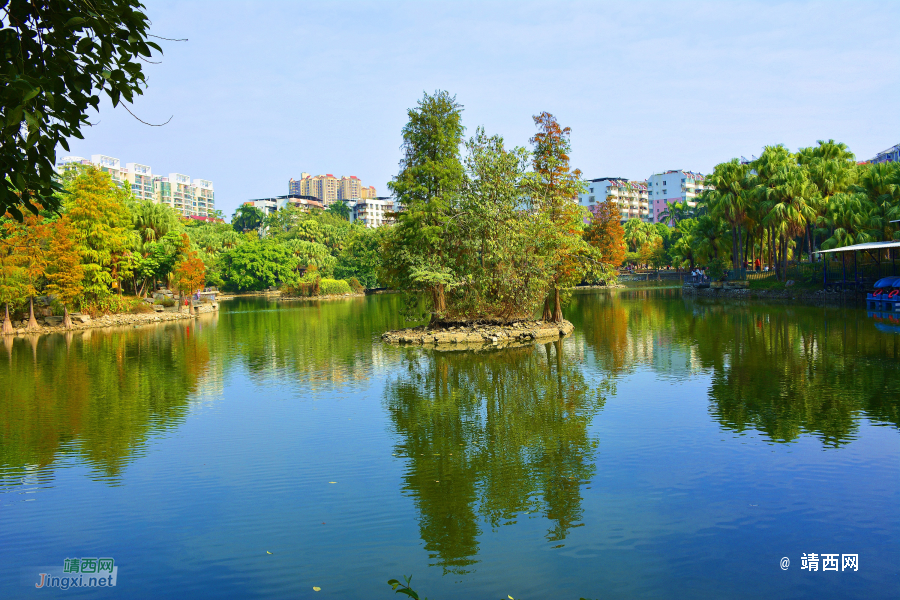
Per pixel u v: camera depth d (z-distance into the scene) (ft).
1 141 17.07
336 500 37.29
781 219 203.51
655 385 69.62
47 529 33.58
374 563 29.17
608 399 63.31
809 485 37.55
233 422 57.31
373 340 126.00
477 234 124.88
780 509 34.24
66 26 17.34
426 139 131.34
